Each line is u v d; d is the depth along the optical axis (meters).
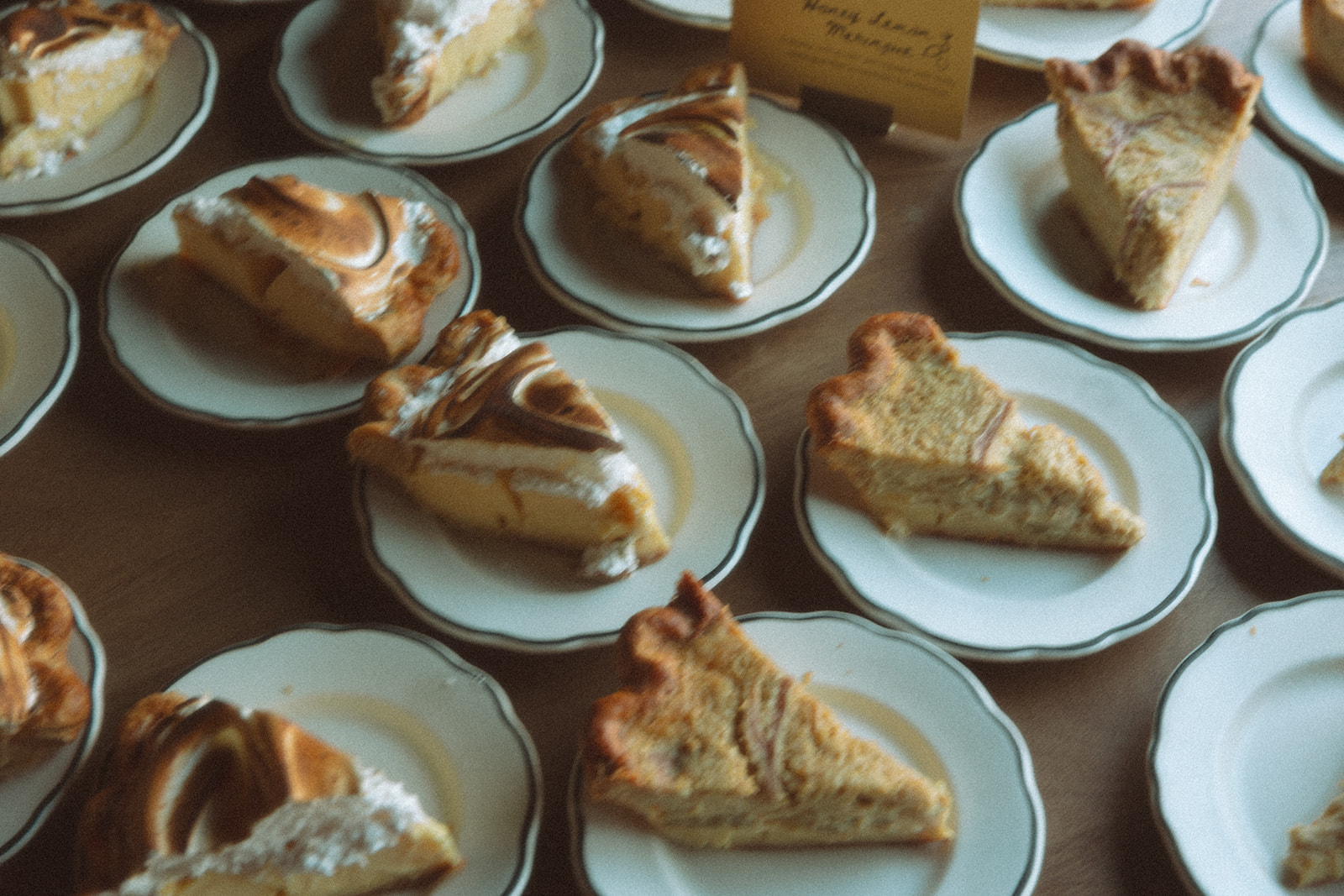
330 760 0.77
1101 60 1.01
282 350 0.93
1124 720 0.84
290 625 0.83
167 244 0.96
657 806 0.79
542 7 1.07
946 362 0.90
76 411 0.93
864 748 0.79
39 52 0.97
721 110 0.98
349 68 1.04
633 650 0.81
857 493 0.88
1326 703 0.82
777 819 0.79
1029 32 1.07
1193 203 0.93
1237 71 1.00
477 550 0.87
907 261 0.99
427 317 0.94
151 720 0.80
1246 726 0.82
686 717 0.80
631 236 0.98
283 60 1.04
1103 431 0.90
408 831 0.77
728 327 0.93
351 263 0.92
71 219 1.00
